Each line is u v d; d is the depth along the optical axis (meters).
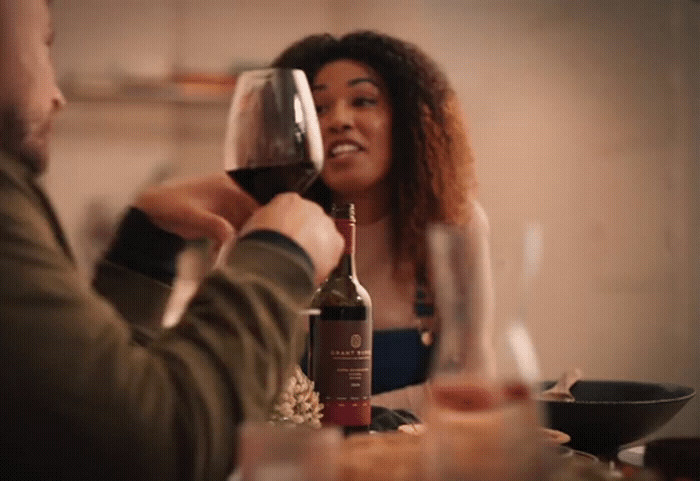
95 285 1.07
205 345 0.70
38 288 0.66
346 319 0.97
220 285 0.73
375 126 2.42
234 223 1.08
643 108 3.43
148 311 1.06
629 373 3.38
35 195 0.73
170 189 1.08
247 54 3.34
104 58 3.27
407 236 2.35
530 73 3.46
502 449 0.58
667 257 3.41
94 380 0.65
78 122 3.25
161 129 3.32
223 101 3.32
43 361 0.65
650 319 3.40
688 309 3.40
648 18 3.42
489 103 3.41
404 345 2.03
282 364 0.73
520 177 3.40
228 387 0.69
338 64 2.46
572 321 3.37
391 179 2.43
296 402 0.93
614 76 3.46
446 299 0.63
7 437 0.64
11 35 0.88
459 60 3.39
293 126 0.91
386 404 1.89
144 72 3.30
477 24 3.41
